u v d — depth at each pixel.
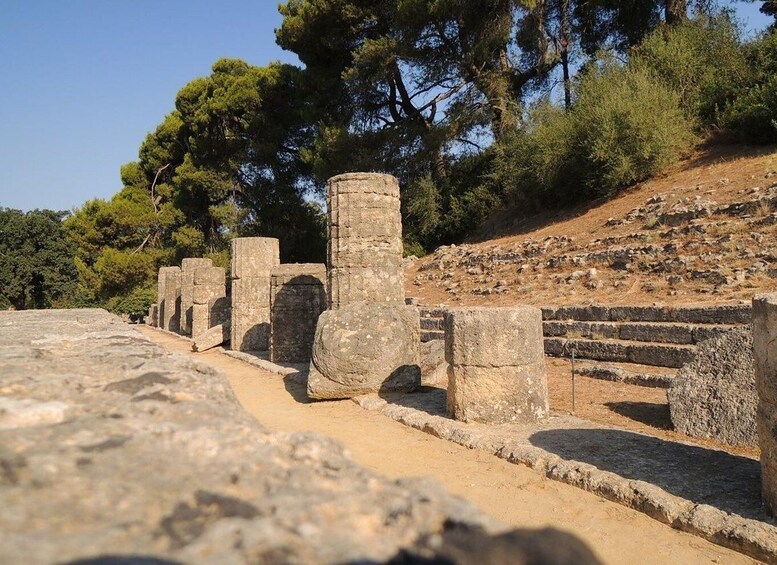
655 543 4.39
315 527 1.41
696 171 19.98
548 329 13.43
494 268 20.28
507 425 7.29
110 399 2.48
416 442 7.02
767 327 4.49
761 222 14.09
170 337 22.72
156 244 35.88
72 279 39.53
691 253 14.32
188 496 1.52
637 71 23.78
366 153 26.48
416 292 21.28
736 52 23.41
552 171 23.48
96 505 1.44
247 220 33.97
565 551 1.26
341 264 11.38
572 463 5.72
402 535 1.42
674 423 7.07
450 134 26.58
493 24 25.58
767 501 4.53
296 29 28.41
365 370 9.48
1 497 1.43
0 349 4.15
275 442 2.05
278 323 13.90
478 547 1.26
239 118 33.00
